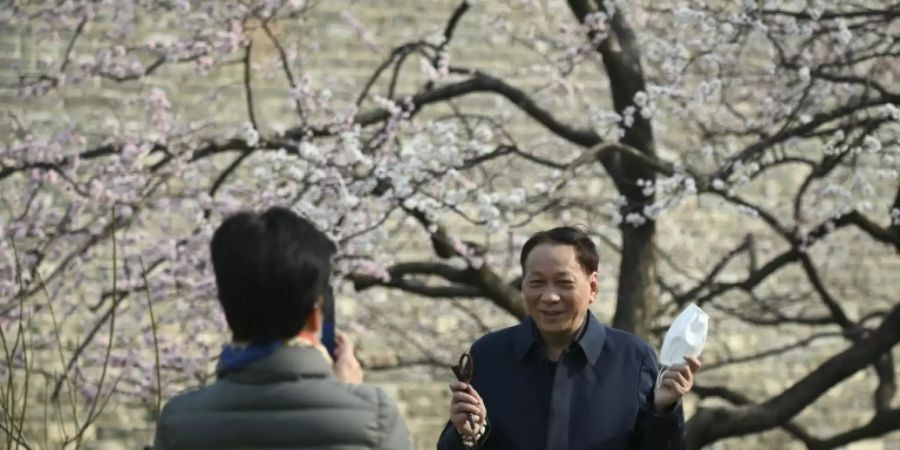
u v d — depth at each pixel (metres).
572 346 6.00
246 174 17.73
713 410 12.40
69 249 13.28
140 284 12.91
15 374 14.24
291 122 20.28
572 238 6.01
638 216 12.17
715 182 12.10
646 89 12.59
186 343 13.59
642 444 5.80
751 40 13.15
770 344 21.28
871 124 11.95
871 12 11.88
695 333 5.63
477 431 5.55
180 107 20.06
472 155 12.62
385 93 20.59
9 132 18.95
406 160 11.91
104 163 12.91
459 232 19.08
